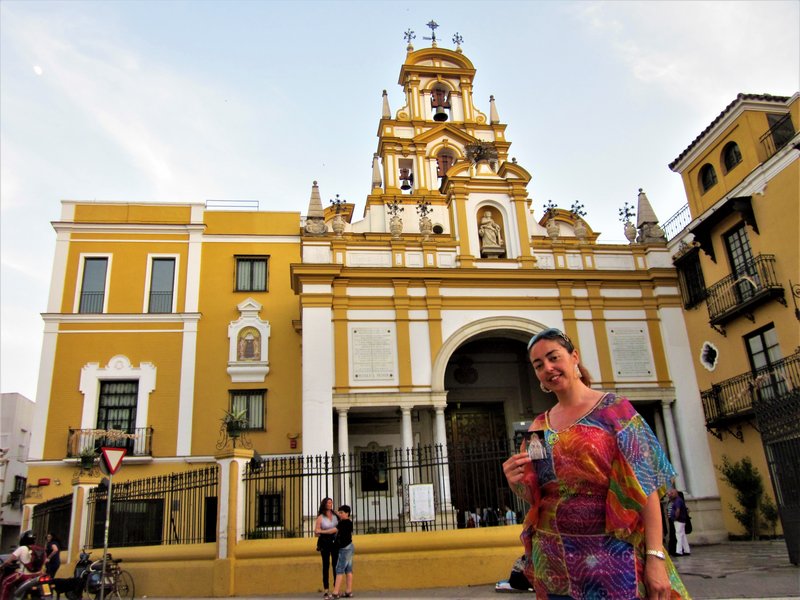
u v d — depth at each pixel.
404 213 25.28
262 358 23.17
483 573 11.82
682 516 15.55
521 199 21.91
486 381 22.70
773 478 12.23
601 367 20.22
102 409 22.22
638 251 21.88
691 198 21.09
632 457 2.90
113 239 23.91
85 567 12.62
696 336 20.56
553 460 3.07
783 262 16.91
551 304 20.66
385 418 20.83
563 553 2.98
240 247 24.52
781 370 16.81
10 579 11.87
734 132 18.94
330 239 20.06
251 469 13.52
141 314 22.98
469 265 20.61
